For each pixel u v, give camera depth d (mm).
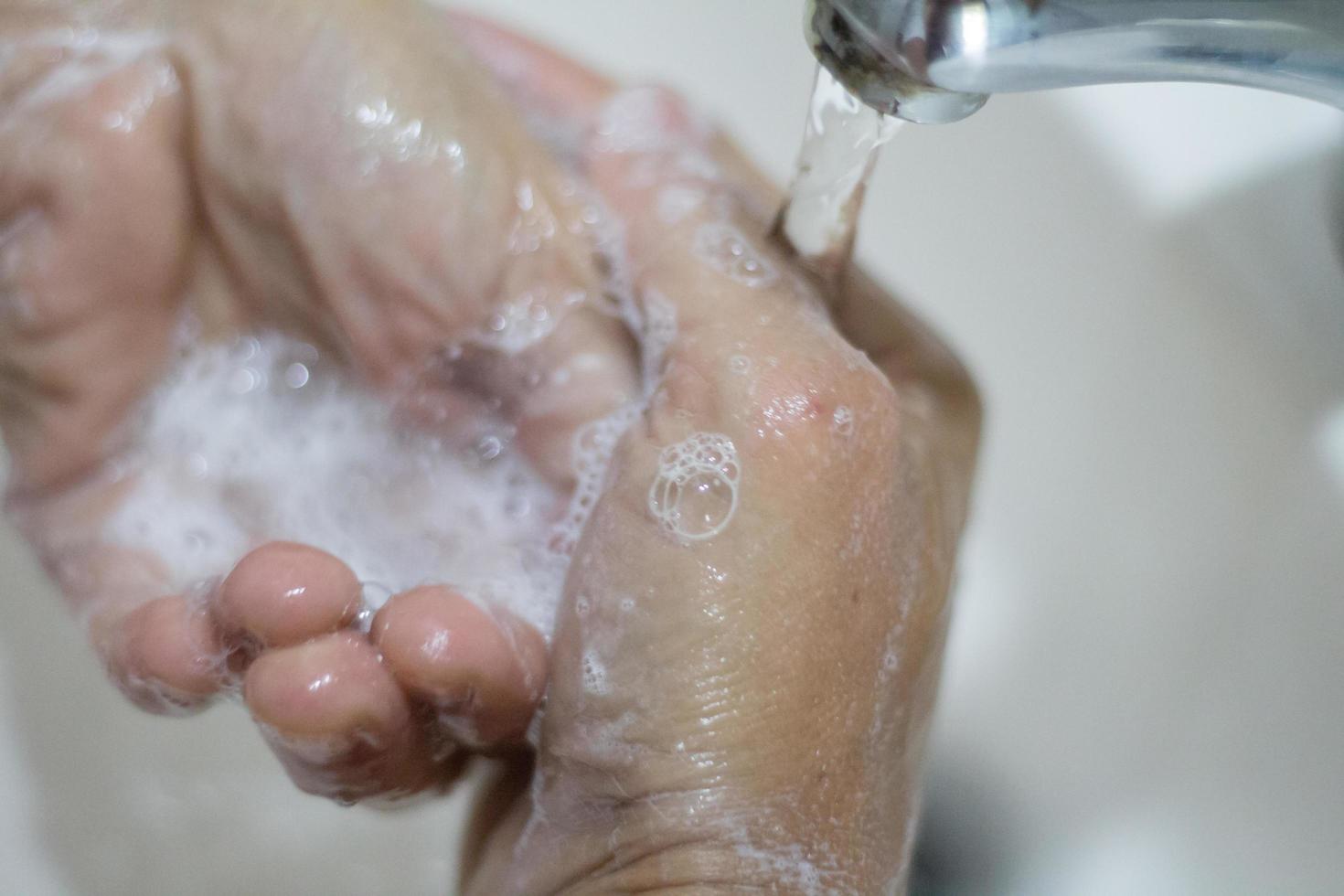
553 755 321
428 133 344
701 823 303
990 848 380
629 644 311
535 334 353
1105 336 393
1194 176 380
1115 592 387
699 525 311
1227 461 376
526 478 362
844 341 329
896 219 417
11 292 354
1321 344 368
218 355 371
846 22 274
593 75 397
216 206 354
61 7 351
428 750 333
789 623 307
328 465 372
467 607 323
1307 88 272
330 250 350
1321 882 342
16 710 413
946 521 333
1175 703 371
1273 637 361
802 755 305
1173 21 265
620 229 356
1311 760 349
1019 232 401
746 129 435
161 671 329
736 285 337
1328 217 369
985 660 401
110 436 368
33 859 405
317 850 414
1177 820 362
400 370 361
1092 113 385
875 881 310
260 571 315
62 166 345
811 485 312
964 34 266
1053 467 401
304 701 311
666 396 326
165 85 346
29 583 419
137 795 414
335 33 343
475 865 339
